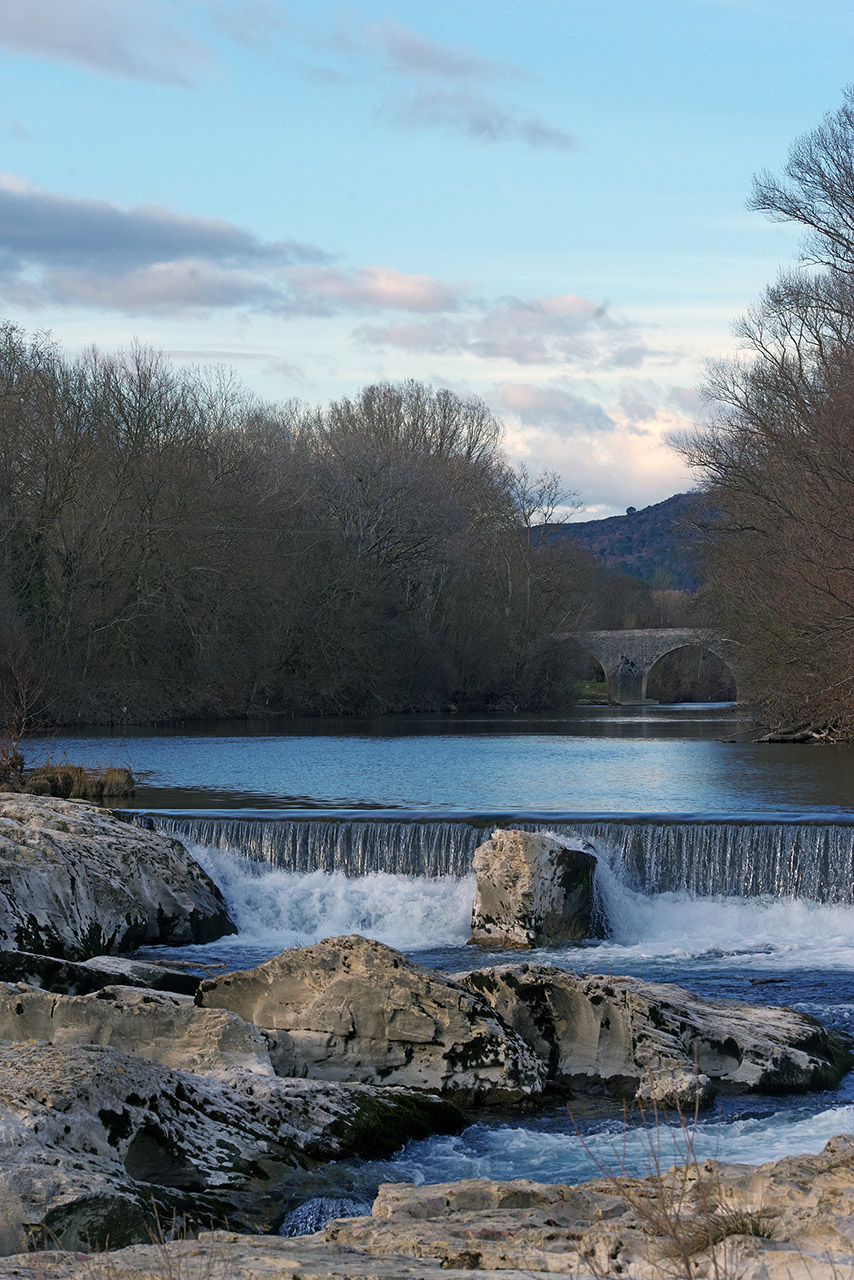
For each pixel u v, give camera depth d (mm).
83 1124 8227
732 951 18453
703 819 22281
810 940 19344
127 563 60406
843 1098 11812
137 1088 8875
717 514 53656
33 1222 6832
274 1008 12500
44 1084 8453
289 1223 8367
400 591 78125
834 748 44281
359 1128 9945
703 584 61531
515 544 86438
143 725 59281
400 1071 11891
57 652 56875
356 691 72812
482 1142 10562
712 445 48406
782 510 44625
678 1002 12711
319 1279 5465
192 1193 8297
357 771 36875
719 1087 11938
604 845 21859
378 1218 7223
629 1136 10703
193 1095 9328
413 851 22141
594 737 53094
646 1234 6332
